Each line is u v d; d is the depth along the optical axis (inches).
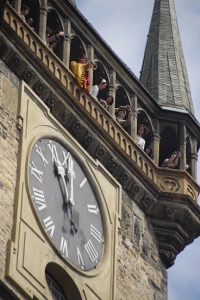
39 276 2032.5
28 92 2142.0
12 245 2007.9
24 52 2148.1
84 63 2235.5
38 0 2214.6
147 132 2337.6
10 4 2171.5
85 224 2154.3
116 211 2217.0
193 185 2332.7
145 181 2282.2
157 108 2354.8
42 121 2149.4
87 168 2194.9
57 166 2143.2
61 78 2188.7
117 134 2252.7
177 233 2301.9
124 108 2294.5
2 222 2015.3
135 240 2241.6
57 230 2098.9
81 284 2100.1
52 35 2239.2
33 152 2112.5
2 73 2118.6
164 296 2256.4
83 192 2176.4
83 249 2133.4
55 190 2126.0
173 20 2493.8
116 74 2301.9
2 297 1956.2
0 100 2094.0
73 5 2253.9
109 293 2139.5
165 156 2365.9
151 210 2297.0
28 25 2164.1
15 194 2054.6
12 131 2092.8
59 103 2181.3
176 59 2440.9
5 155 2062.0
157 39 2463.1
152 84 2404.0
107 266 2153.1
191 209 2314.2
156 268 2266.2
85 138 2208.4
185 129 2362.2
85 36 2266.2
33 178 2096.5
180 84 2410.2
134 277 2206.0
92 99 2224.4
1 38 2128.4
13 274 1993.1
